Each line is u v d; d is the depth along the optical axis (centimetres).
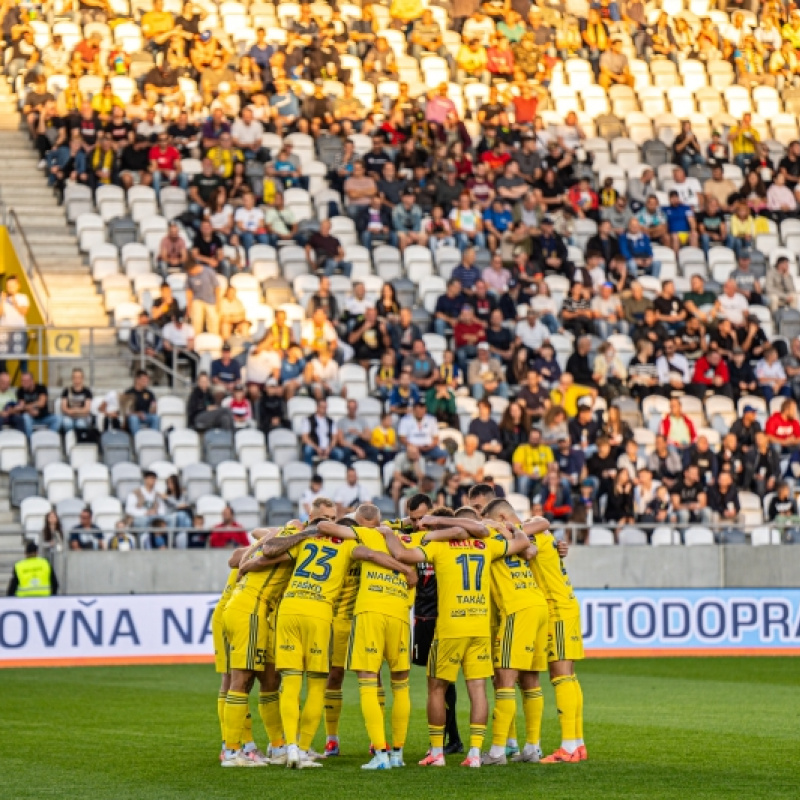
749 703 4100
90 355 6450
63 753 3136
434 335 7012
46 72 7819
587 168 8206
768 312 7569
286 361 6581
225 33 8362
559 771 2831
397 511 6025
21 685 4609
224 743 2934
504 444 6444
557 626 3011
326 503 3006
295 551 2909
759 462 6606
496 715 2955
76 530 5591
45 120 7562
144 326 6494
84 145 7425
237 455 6319
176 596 5403
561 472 6325
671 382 6975
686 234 7925
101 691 4422
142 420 6288
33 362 6650
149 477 5884
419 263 7419
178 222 7169
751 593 5694
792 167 8412
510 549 2944
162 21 8150
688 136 8394
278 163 7556
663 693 4362
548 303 7225
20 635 5241
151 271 7050
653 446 6662
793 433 6781
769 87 9156
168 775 2805
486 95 8512
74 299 6875
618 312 7238
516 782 2686
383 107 8256
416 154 7800
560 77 8875
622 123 8669
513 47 8800
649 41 9231
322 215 7556
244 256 7131
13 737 3406
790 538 6291
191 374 6750
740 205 8044
